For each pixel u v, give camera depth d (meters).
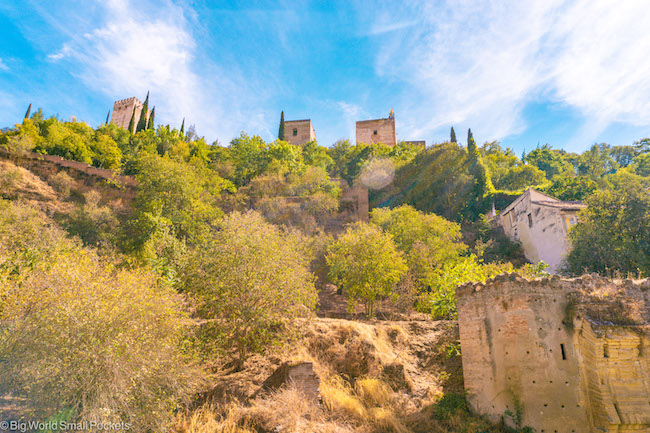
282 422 8.77
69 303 7.49
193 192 33.66
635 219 16.05
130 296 8.45
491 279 10.38
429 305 17.84
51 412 6.79
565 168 68.12
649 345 8.45
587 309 9.19
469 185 40.88
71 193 38.69
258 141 56.94
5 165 36.47
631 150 67.56
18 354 7.00
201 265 12.50
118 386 7.30
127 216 37.59
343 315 19.75
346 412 9.99
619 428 8.00
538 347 9.48
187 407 9.46
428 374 12.05
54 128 46.91
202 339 11.28
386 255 19.08
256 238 13.07
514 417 9.17
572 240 17.92
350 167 55.19
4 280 8.25
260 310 11.55
